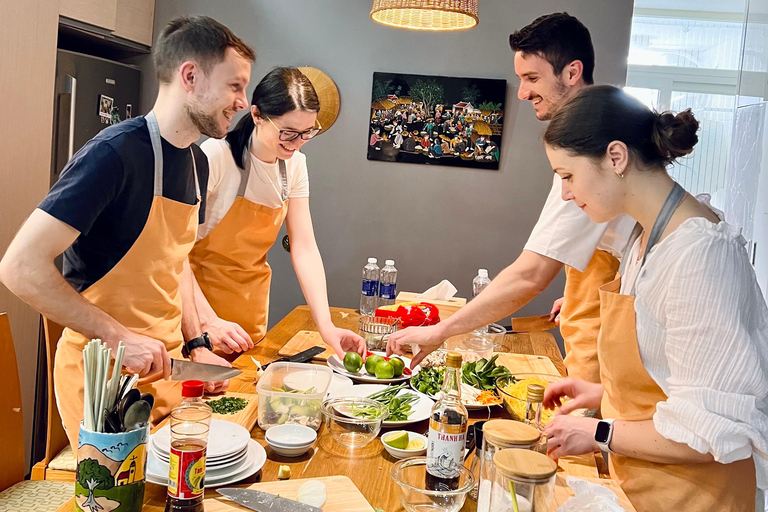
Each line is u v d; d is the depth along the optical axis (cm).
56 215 153
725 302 111
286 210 252
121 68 381
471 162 410
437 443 119
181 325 204
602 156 123
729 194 395
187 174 184
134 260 172
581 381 154
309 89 228
